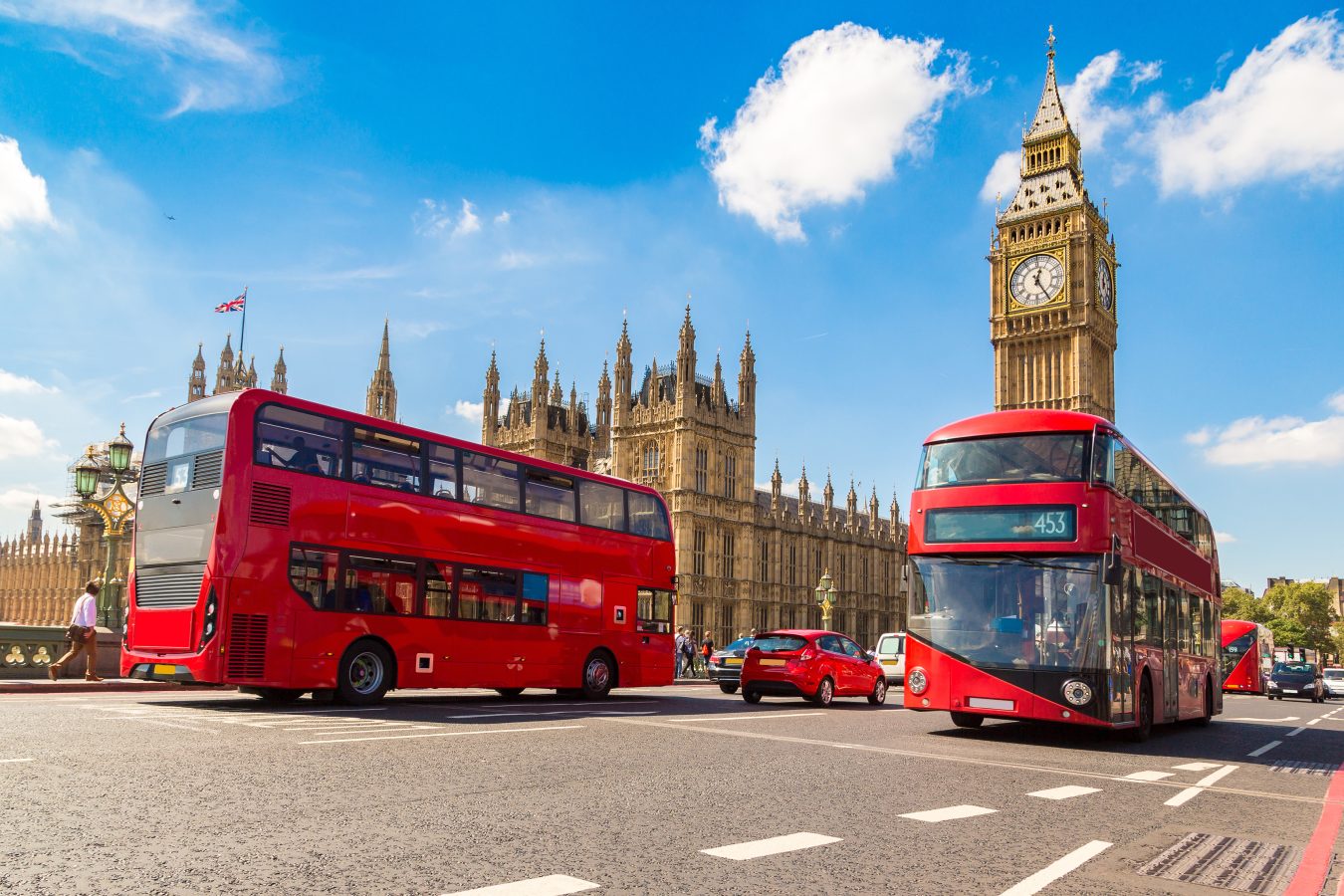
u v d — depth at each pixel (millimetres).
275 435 19016
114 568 30922
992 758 15180
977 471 18812
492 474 23359
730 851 7582
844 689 28172
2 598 124312
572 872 6723
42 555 119625
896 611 118438
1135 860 8047
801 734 17406
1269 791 12781
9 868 6363
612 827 8289
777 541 94250
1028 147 112812
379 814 8375
